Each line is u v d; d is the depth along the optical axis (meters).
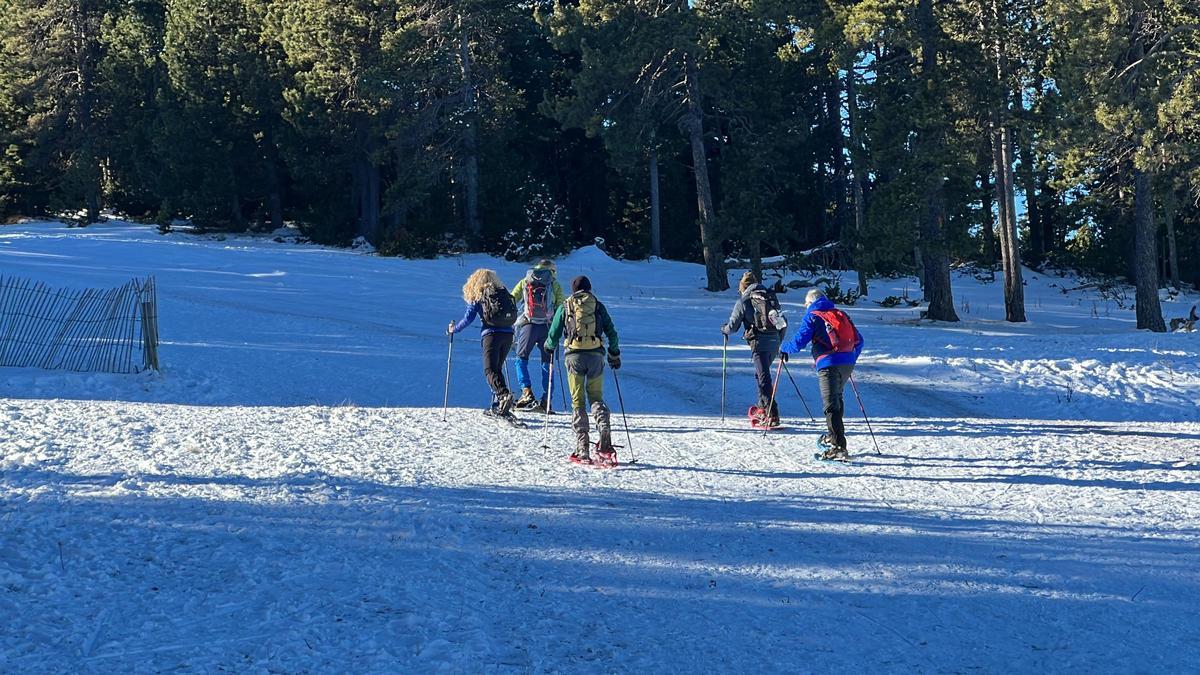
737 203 38.31
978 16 27.94
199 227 50.00
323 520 6.48
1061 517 7.09
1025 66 28.81
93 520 6.24
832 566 5.87
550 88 53.59
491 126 47.31
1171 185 32.88
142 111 53.78
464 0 43.19
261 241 48.25
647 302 30.20
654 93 37.41
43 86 55.41
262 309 22.91
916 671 4.45
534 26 50.03
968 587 5.54
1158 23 26.80
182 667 4.16
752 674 4.36
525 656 4.45
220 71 49.16
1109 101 26.23
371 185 48.25
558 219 48.12
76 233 48.91
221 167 49.47
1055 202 52.12
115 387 12.11
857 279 42.94
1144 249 28.27
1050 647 4.73
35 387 11.86
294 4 45.97
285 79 47.69
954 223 28.56
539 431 10.21
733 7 36.25
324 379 13.51
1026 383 14.12
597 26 36.75
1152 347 17.08
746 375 14.66
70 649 4.29
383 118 45.34
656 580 5.55
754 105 37.88
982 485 8.14
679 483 7.99
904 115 27.59
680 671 4.36
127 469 7.75
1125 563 6.01
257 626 4.64
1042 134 28.16
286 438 9.34
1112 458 9.32
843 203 48.62
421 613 4.89
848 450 9.57
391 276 34.50
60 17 56.22
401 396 12.48
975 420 11.59
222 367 14.05
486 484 7.69
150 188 52.06
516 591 5.30
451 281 34.50
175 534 6.02
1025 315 30.92
